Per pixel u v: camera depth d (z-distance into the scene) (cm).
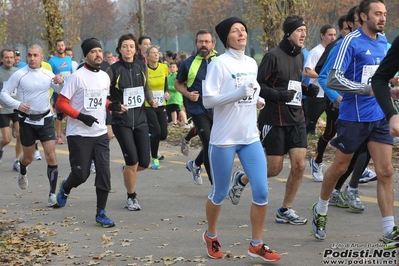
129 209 955
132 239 794
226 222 857
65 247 767
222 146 659
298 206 932
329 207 914
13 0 6656
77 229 852
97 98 872
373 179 1045
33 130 1027
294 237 771
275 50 812
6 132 1391
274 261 668
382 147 691
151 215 921
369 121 694
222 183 670
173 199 1024
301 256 693
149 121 1289
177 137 1803
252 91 626
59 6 2577
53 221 905
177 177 1212
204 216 903
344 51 703
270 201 973
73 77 864
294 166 816
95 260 713
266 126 812
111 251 745
